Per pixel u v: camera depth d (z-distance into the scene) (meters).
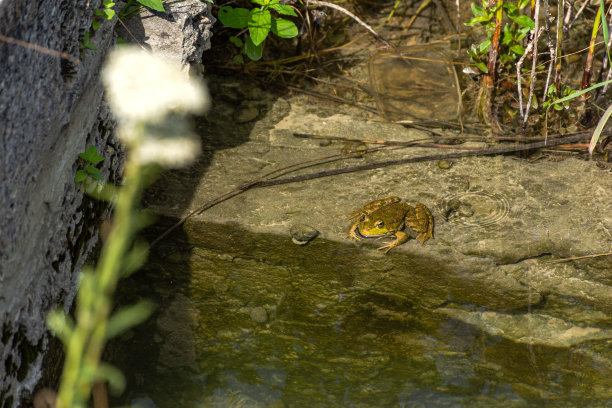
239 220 4.16
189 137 4.73
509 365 3.81
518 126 4.95
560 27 5.53
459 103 5.17
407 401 3.63
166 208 4.23
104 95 3.96
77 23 3.42
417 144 4.79
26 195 2.88
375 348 3.95
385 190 4.41
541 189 4.41
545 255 4.03
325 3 5.59
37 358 3.06
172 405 3.53
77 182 3.56
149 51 4.19
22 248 2.88
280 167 4.58
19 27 2.73
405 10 6.12
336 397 3.65
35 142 2.93
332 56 5.68
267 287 4.26
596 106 4.88
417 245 4.05
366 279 4.23
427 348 3.93
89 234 3.75
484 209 4.28
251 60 5.53
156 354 3.79
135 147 4.26
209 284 4.22
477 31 5.84
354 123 4.99
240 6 5.58
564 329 3.95
